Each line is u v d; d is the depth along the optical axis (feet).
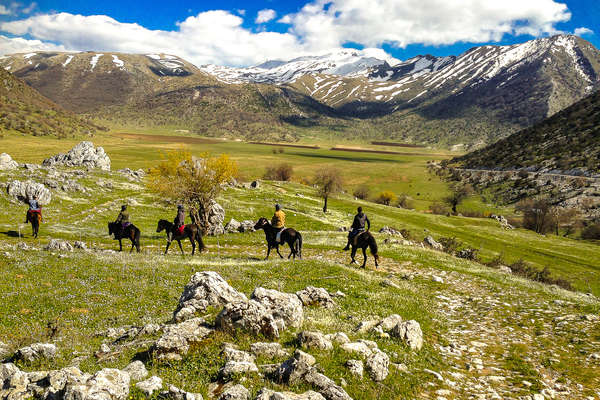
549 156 643.04
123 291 58.29
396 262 108.78
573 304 66.44
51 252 85.97
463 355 42.52
